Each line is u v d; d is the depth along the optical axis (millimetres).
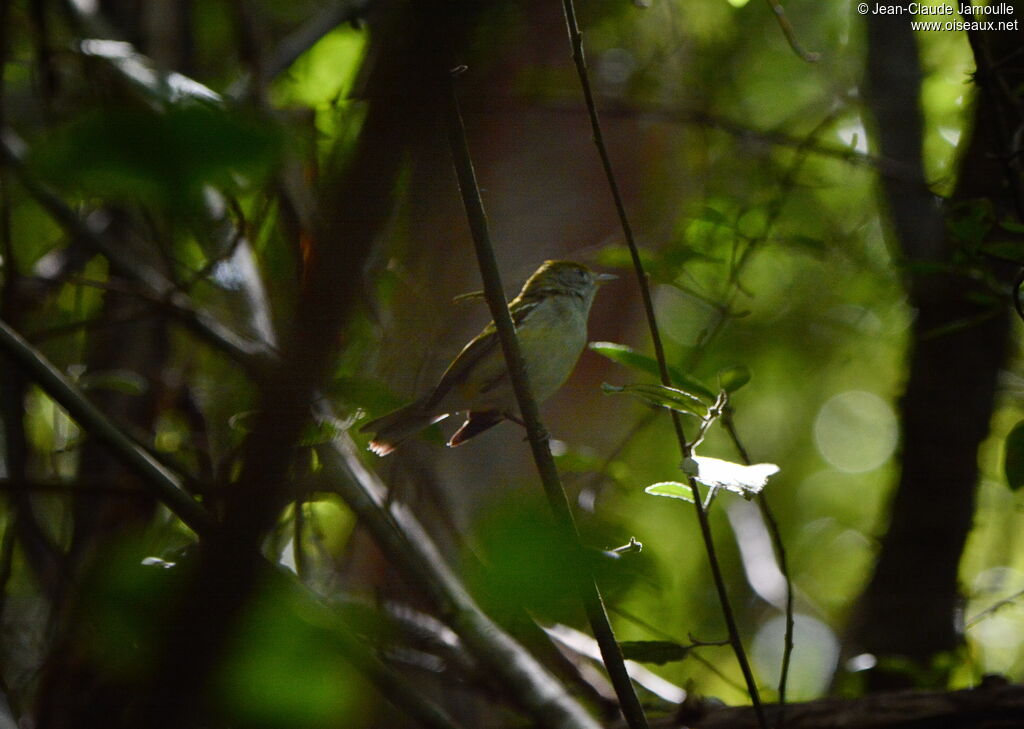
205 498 5660
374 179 3020
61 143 2637
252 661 4719
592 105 6227
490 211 10914
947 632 10258
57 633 7086
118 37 9812
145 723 3779
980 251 7172
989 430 10789
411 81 3014
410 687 5816
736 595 14641
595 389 11727
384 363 8273
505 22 4828
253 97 7645
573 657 9000
